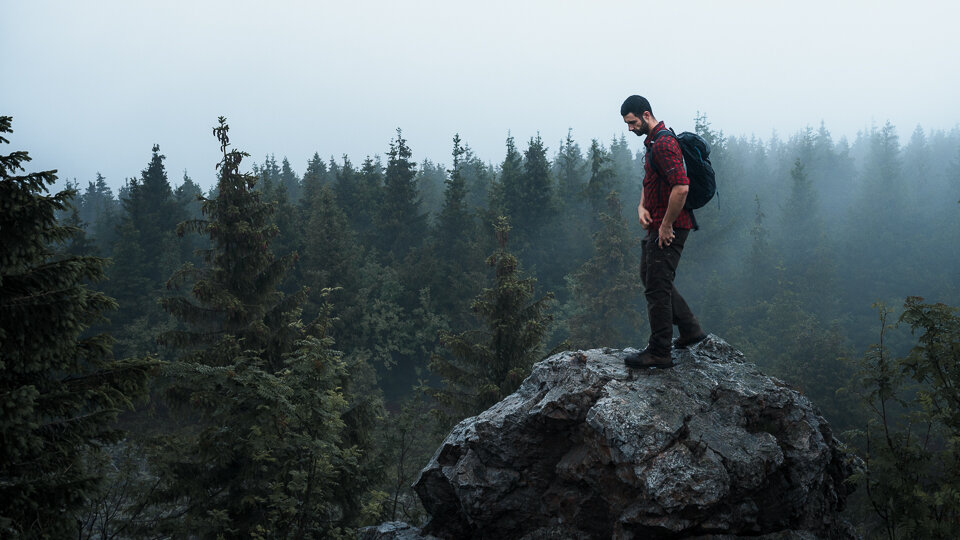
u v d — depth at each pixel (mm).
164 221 64688
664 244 4789
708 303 55969
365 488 12219
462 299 51812
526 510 5129
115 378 6258
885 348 5109
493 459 5281
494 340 15219
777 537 4441
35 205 5559
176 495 10977
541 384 5730
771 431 4668
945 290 61219
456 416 15188
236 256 14602
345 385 13000
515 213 63812
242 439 10008
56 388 5992
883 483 4684
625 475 4305
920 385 4926
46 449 5598
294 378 8500
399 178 62094
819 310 56875
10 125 5531
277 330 13625
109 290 48906
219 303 13617
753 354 40125
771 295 58125
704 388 4898
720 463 4223
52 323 5715
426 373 51531
